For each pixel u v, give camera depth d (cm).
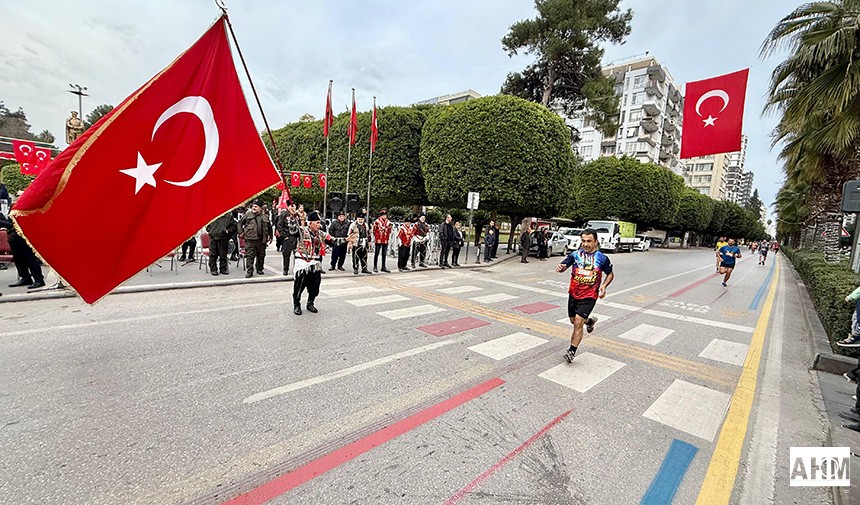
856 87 668
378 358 449
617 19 2297
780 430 345
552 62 2417
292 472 247
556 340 566
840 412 383
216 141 412
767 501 249
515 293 932
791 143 1125
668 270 1712
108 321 534
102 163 348
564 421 332
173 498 219
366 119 2180
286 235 943
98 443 265
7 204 862
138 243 374
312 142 2639
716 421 351
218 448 267
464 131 1728
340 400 345
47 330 486
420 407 341
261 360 423
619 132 5934
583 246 481
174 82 382
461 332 575
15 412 298
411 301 769
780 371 501
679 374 463
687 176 8850
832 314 594
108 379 361
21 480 226
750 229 8238
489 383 400
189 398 333
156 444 268
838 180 1166
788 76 812
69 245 338
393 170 2077
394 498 228
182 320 555
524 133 1669
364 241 1073
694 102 968
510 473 257
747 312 882
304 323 572
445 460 267
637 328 672
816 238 2531
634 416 350
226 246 930
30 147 1580
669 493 249
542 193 1753
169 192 387
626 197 3200
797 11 773
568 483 251
